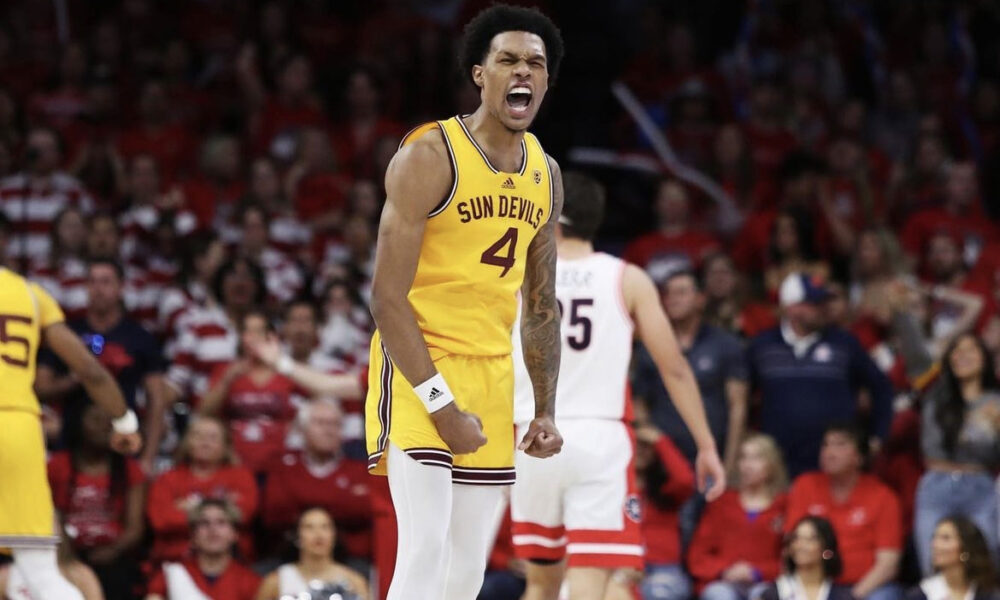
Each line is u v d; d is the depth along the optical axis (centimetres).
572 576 938
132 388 1410
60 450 1391
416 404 702
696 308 1466
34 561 927
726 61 2336
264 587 1254
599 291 959
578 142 2236
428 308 709
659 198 1848
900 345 1558
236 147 1923
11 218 1758
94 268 1416
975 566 1275
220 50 2208
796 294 1462
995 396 1405
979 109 2273
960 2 2417
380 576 1249
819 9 2347
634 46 2427
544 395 759
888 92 2267
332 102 2145
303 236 1828
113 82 2086
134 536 1325
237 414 1434
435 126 698
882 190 2075
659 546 1328
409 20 2298
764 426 1469
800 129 2158
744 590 1327
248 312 1554
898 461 1484
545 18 704
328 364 1505
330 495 1357
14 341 938
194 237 1661
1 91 1945
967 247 1905
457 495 726
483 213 703
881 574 1338
